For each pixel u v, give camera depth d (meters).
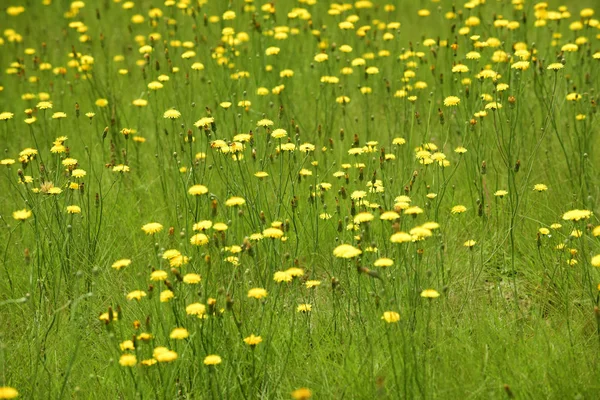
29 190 7.79
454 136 9.48
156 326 6.00
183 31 12.56
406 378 5.29
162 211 8.13
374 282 6.25
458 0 14.65
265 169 8.38
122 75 12.23
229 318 5.94
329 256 7.32
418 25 14.56
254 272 6.88
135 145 9.55
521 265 7.22
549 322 6.40
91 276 6.97
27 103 11.30
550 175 8.45
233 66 10.75
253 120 10.06
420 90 10.51
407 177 8.23
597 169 8.71
